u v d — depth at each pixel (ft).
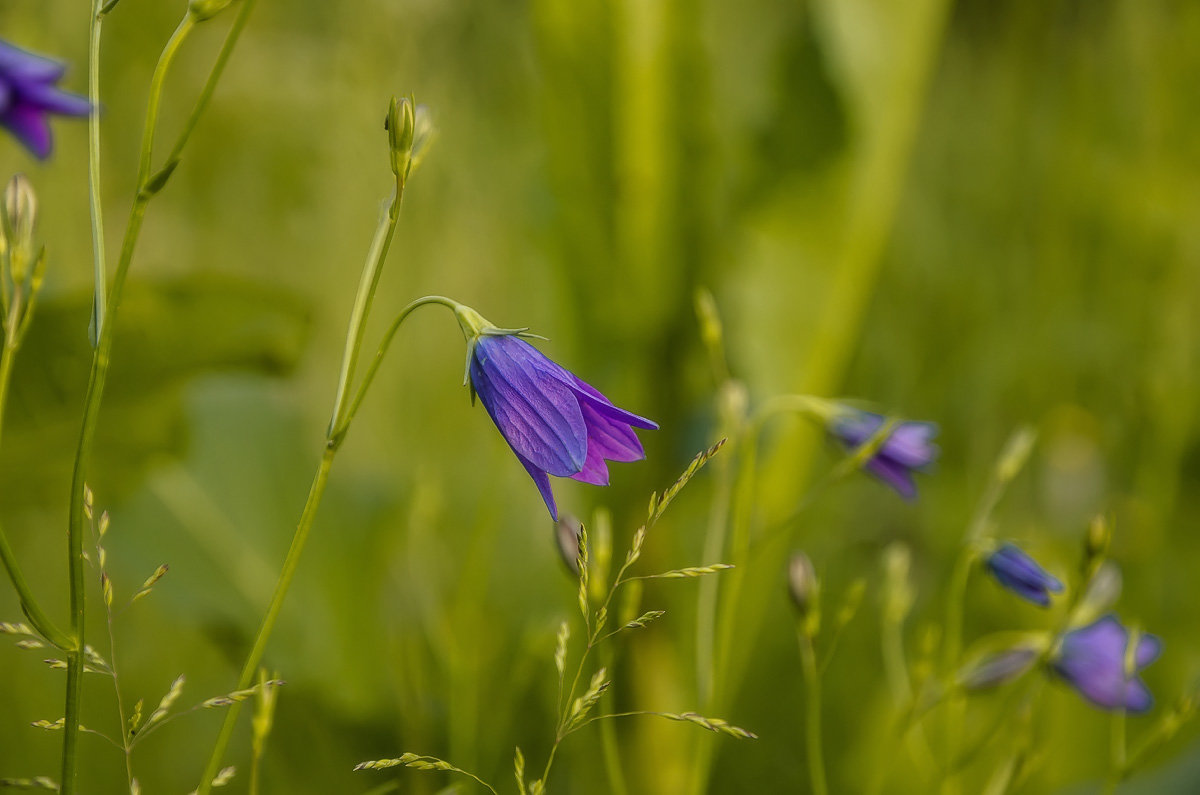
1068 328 3.72
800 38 2.59
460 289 2.97
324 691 2.17
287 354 2.13
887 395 3.59
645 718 2.15
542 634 2.10
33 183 2.42
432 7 3.11
